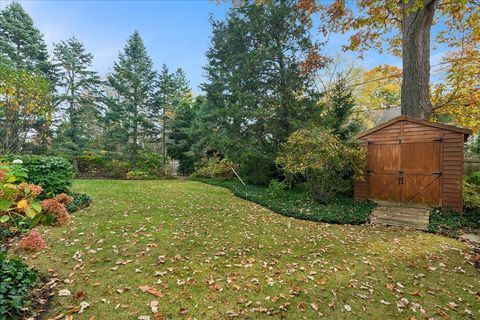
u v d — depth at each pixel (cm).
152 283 313
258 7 1145
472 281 346
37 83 1047
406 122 739
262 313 265
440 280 347
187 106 1986
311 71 1169
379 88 1981
